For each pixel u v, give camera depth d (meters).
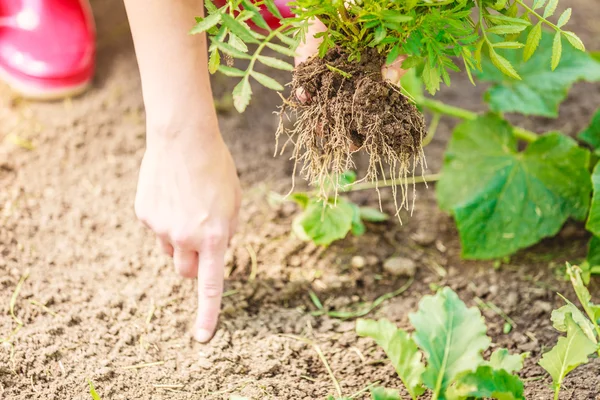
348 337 1.50
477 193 1.58
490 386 1.34
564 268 1.57
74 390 1.42
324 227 1.55
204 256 1.43
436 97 1.79
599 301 1.53
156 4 1.36
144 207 1.41
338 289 1.55
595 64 1.65
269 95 1.78
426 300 1.39
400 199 1.65
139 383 1.43
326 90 1.35
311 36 1.40
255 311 1.52
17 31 1.69
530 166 1.59
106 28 1.85
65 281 1.52
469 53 1.33
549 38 1.66
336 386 1.44
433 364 1.36
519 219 1.57
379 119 1.34
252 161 1.69
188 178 1.40
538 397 1.42
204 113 1.39
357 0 1.31
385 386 1.44
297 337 1.49
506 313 1.52
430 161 1.70
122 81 1.77
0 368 1.42
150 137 1.40
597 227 1.50
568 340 1.37
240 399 1.38
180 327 1.49
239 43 1.31
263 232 1.60
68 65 1.70
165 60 1.38
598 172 1.50
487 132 1.62
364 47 1.34
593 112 1.76
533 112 1.62
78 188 1.63
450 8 1.33
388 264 1.57
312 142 1.38
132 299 1.51
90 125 1.70
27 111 1.71
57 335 1.46
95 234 1.58
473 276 1.57
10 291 1.50
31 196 1.62
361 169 1.68
